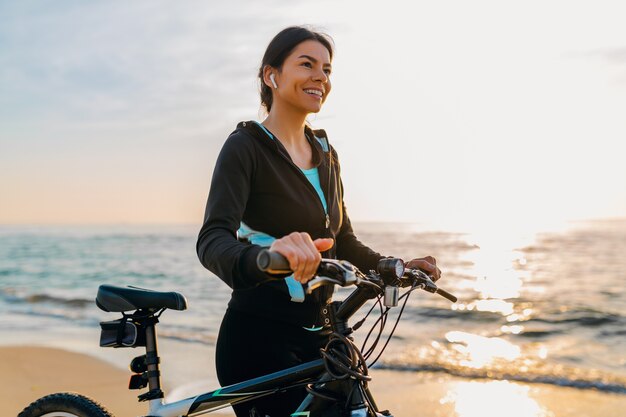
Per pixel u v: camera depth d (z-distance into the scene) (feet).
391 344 27.58
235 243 6.04
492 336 30.76
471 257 85.81
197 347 26.61
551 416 17.04
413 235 140.36
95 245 133.80
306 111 7.57
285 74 7.48
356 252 8.29
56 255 105.81
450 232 159.43
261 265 4.91
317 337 7.34
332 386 6.61
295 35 7.48
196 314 37.81
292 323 7.22
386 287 6.19
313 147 7.79
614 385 20.21
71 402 8.36
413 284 6.91
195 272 72.28
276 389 7.03
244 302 7.29
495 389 19.62
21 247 131.23
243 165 7.01
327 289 7.34
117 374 21.26
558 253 86.22
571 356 26.53
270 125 7.70
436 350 26.40
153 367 7.49
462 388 19.74
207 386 19.97
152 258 95.61
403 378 21.08
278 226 7.25
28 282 67.46
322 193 7.63
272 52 7.57
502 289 49.80
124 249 118.73
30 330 31.83
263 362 7.24
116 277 69.97
